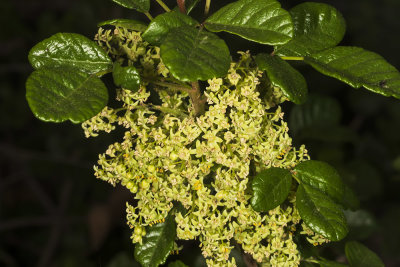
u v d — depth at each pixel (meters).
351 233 0.65
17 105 1.20
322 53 0.52
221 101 0.52
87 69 0.51
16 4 1.39
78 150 1.10
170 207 0.53
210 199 0.53
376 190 0.75
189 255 0.69
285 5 0.89
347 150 0.79
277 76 0.50
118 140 0.95
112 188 1.09
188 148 0.53
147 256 0.55
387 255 0.85
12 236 1.20
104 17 1.07
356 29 1.07
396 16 1.07
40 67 0.51
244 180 0.52
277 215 0.54
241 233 0.53
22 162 1.21
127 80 0.49
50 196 1.27
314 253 0.57
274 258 0.54
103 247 0.74
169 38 0.48
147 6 0.52
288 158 0.54
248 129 0.52
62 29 1.08
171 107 0.54
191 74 0.47
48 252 1.14
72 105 0.48
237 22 0.50
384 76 0.51
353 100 1.03
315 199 0.52
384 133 1.01
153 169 0.53
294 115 0.74
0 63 1.22
